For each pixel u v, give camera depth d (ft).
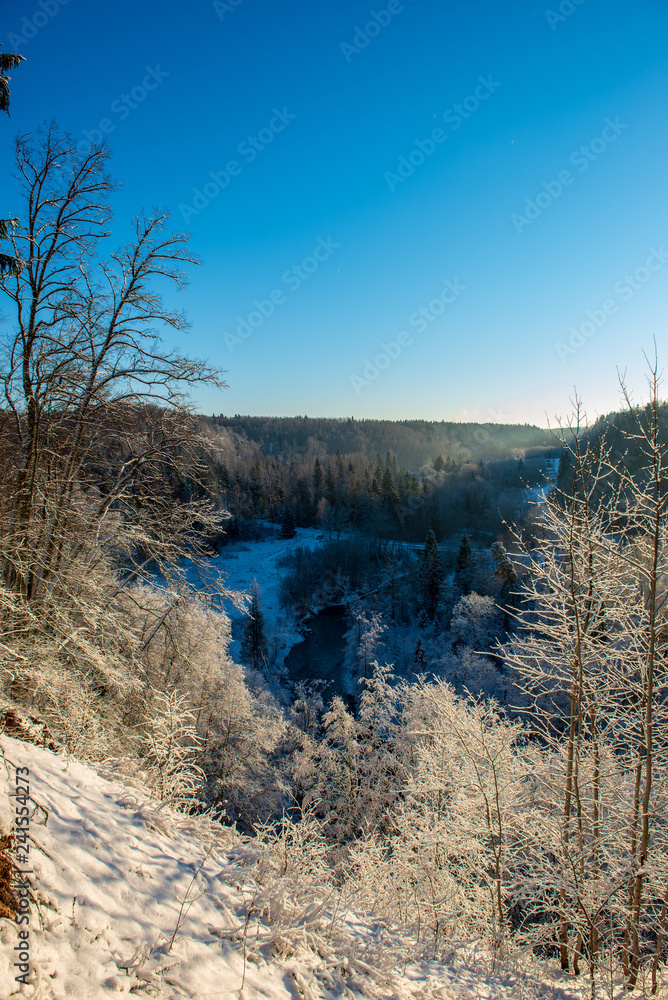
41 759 16.03
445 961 20.29
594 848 23.90
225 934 12.53
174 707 24.50
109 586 37.32
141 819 16.17
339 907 18.06
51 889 10.68
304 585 167.02
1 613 25.96
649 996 20.90
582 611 24.47
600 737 24.99
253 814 55.06
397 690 59.16
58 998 8.61
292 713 81.41
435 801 36.50
